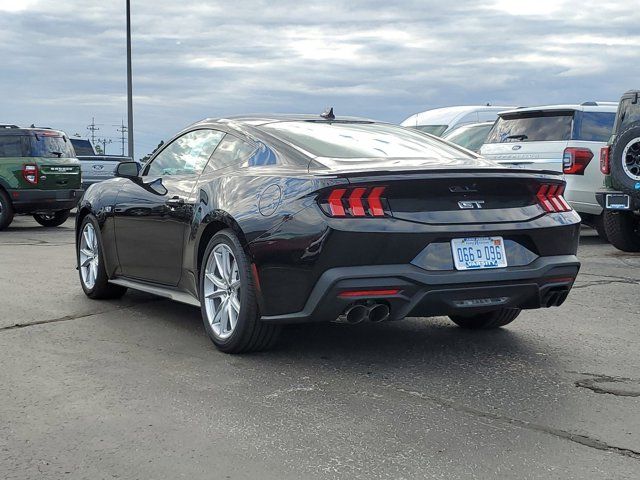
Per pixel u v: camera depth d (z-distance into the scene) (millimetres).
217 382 4383
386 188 4410
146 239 5953
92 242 6801
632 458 3338
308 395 4160
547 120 11164
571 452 3400
